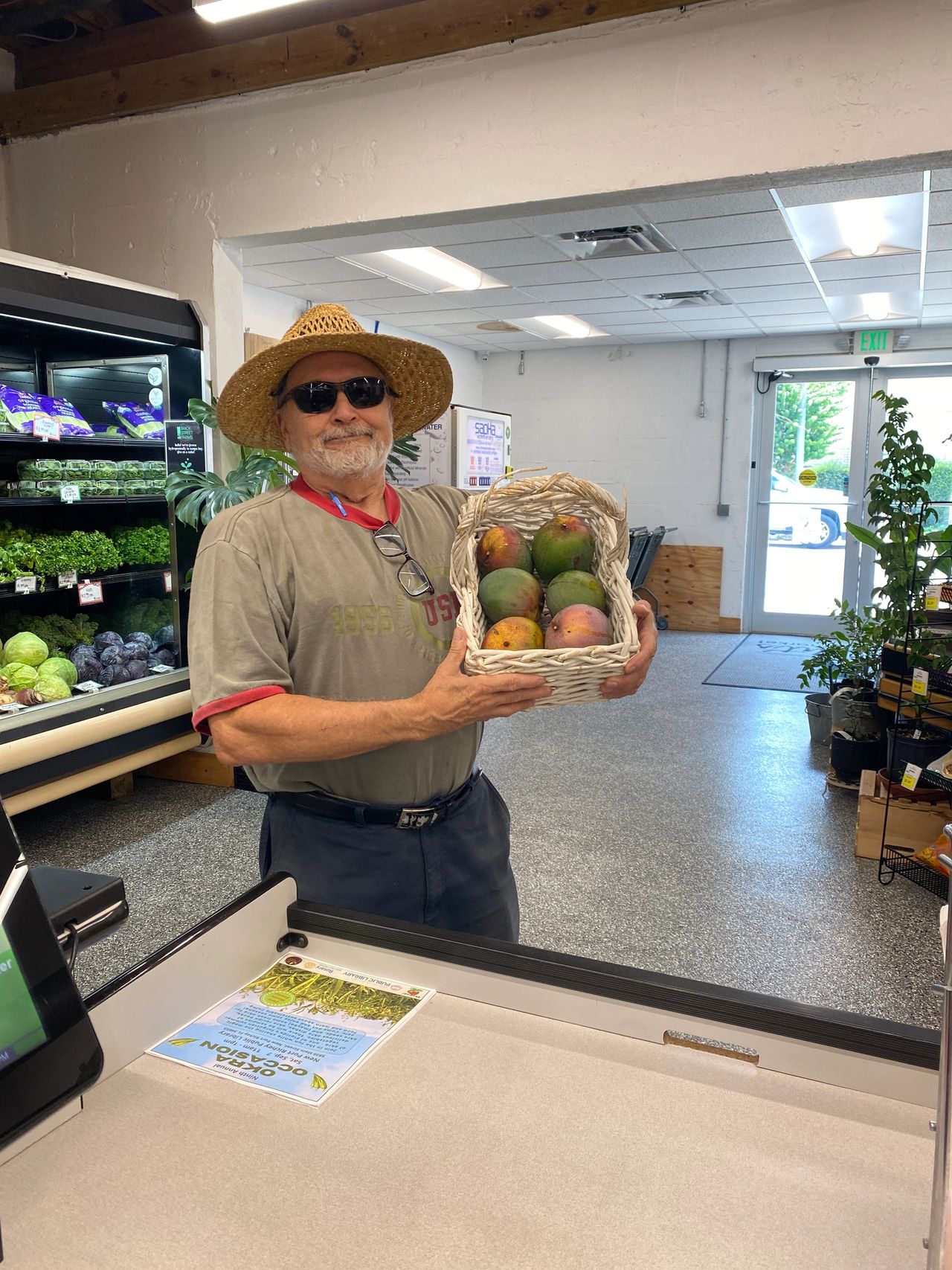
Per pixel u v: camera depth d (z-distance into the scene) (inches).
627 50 124.4
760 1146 30.4
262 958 41.5
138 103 158.1
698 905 121.3
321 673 56.8
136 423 152.3
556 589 47.5
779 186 126.0
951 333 308.2
